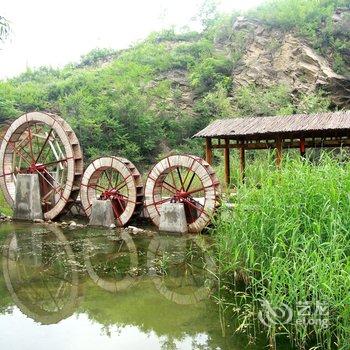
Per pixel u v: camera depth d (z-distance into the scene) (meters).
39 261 7.66
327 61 22.88
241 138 12.70
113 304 5.57
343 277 4.00
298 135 11.87
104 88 22.86
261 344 4.31
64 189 11.87
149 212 10.68
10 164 13.16
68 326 4.92
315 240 4.75
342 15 24.45
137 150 19.83
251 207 6.02
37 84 25.11
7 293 6.03
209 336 4.54
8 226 11.25
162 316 5.14
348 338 3.83
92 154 19.14
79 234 10.09
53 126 12.16
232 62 24.77
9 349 4.34
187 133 21.69
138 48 29.95
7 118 20.33
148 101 22.02
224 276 6.44
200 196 12.98
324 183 5.54
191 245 8.62
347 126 10.55
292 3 25.67
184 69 25.95
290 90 21.84
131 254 8.10
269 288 5.02
